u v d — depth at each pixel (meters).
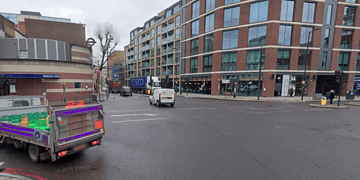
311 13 24.73
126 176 3.62
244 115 10.78
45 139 3.81
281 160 4.45
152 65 48.47
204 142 5.75
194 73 32.50
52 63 15.36
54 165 4.07
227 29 27.06
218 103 17.89
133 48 59.75
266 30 24.20
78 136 4.18
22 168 3.89
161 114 10.93
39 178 3.48
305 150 5.14
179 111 12.19
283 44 24.41
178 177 3.59
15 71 14.00
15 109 5.36
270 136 6.46
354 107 15.27
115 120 9.09
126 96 27.72
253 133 6.84
